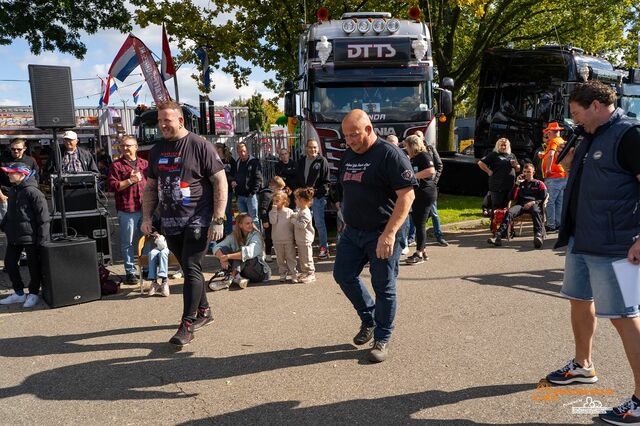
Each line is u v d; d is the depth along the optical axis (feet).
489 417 10.86
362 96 30.96
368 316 14.67
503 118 46.88
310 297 19.62
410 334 15.56
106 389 12.64
